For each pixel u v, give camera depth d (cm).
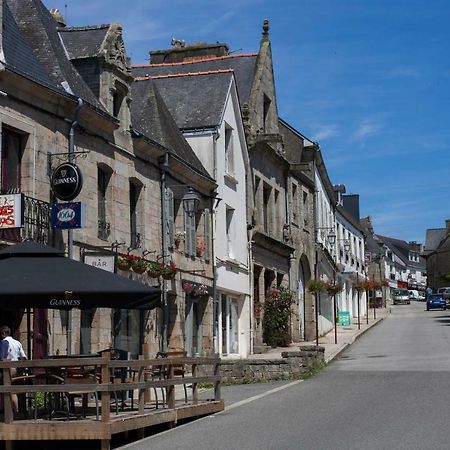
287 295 3362
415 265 14825
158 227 2241
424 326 4850
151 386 1252
